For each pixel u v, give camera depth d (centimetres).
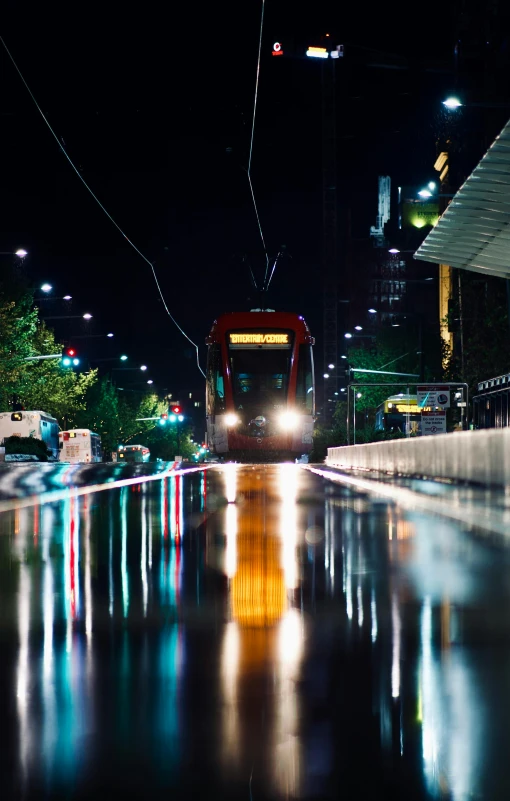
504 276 2442
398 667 534
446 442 1748
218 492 2022
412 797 343
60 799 342
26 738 409
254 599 750
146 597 762
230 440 3688
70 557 989
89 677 514
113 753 389
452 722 430
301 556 990
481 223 2138
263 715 442
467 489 1526
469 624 652
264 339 3744
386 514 1474
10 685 498
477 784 355
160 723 430
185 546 1075
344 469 3384
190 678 511
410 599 748
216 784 355
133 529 1258
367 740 405
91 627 648
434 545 1080
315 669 530
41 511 1540
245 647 586
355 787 352
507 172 1862
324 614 690
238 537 1162
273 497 1864
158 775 364
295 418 3694
